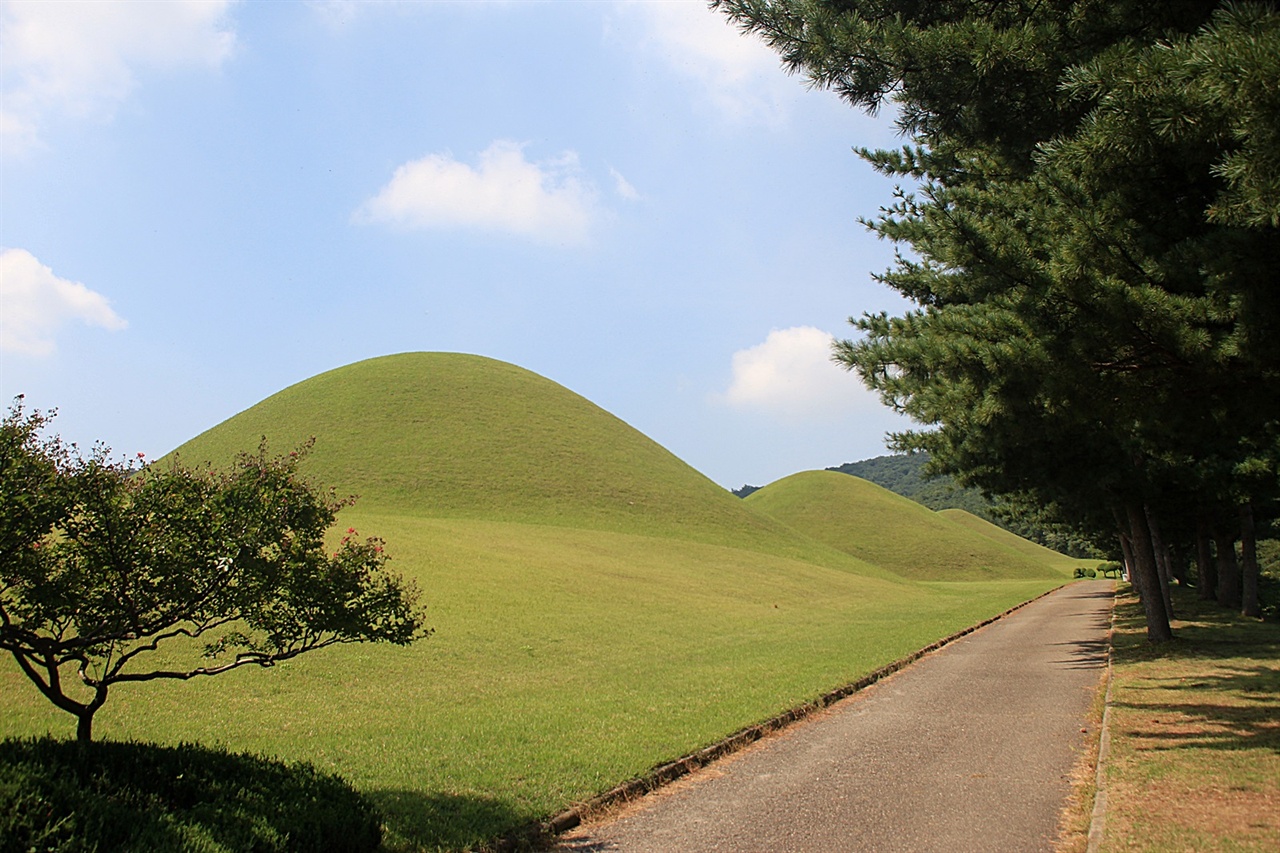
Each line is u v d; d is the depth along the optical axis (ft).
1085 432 58.23
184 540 20.15
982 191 35.35
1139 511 66.74
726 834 20.86
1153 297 23.39
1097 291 24.07
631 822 22.43
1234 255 21.97
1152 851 17.65
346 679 49.34
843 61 25.88
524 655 62.49
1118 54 19.45
